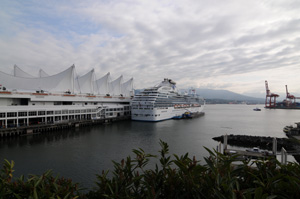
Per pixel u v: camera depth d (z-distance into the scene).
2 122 49.56
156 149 39.75
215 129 69.75
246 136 55.44
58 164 30.86
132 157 34.38
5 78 67.75
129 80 134.00
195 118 106.69
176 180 6.14
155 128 66.62
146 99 85.06
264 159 6.94
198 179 5.97
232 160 6.04
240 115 144.62
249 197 4.54
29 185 6.15
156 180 6.45
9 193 5.96
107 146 41.78
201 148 41.44
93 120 73.44
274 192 5.34
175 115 100.38
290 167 6.05
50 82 79.38
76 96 80.69
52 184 6.51
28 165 30.23
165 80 110.88
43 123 57.66
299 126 77.19
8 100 61.75
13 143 43.41
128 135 54.09
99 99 92.44
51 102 72.38
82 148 40.03
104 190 6.34
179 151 39.00
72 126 66.19
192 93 135.88
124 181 6.54
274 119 115.44
